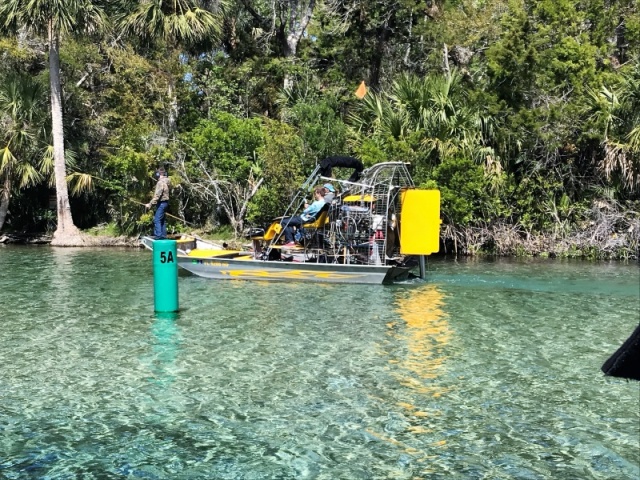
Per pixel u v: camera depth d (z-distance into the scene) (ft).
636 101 67.10
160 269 37.60
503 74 69.97
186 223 80.59
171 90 81.00
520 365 28.04
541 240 69.97
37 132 81.46
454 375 26.63
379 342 31.53
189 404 23.38
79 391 24.66
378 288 45.75
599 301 41.88
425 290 45.27
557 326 34.99
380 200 47.44
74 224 87.76
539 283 48.44
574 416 22.53
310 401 23.68
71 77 87.51
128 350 29.99
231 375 26.48
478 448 20.03
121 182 80.48
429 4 90.63
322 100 81.66
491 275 52.95
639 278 51.26
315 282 47.44
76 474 18.29
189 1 81.71
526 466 18.89
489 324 35.40
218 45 93.50
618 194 70.18
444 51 82.17
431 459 19.29
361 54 93.97
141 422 21.80
